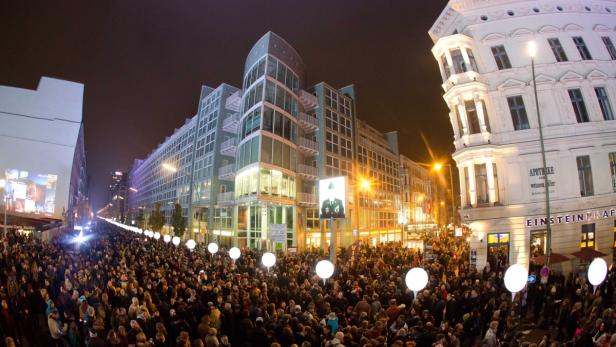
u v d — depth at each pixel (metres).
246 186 37.53
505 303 11.14
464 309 12.06
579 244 21.27
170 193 71.94
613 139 22.00
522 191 21.59
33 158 43.59
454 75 23.67
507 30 24.30
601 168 21.67
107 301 11.20
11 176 41.97
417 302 11.10
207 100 55.41
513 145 22.00
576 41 24.08
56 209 44.28
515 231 21.27
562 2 24.48
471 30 24.62
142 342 7.72
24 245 24.25
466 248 29.97
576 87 22.77
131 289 12.20
